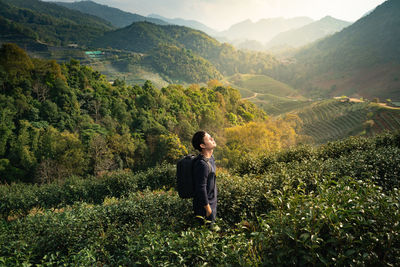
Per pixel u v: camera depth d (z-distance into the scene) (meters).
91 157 45.53
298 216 1.78
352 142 7.70
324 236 1.73
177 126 63.25
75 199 10.34
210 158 2.88
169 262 2.13
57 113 57.31
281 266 1.66
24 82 62.22
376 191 2.03
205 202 2.66
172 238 2.60
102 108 63.91
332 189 2.22
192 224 3.54
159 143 51.50
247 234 2.90
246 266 1.77
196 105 83.94
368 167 4.46
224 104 98.50
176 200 4.31
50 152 43.66
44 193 10.57
